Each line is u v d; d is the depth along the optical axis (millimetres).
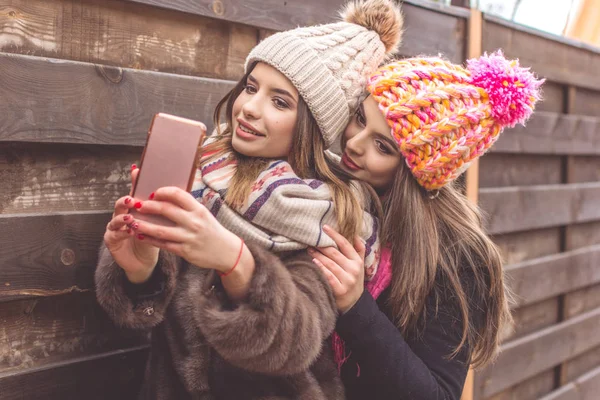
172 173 877
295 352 928
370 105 1220
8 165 1142
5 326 1163
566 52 2869
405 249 1240
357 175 1270
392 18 1277
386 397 1141
